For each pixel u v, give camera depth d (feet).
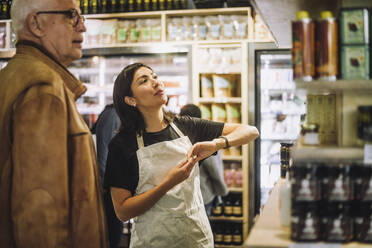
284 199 5.42
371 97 5.56
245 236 13.94
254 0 6.30
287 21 7.45
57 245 5.07
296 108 14.90
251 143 13.82
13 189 5.04
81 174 5.48
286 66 15.16
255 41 13.74
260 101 14.11
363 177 4.88
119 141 6.91
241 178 14.40
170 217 6.75
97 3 15.06
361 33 5.03
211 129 7.61
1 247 5.16
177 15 14.80
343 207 4.84
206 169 11.43
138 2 14.76
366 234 4.84
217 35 14.28
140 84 6.91
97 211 5.68
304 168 4.86
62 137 5.21
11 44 15.56
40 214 4.99
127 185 6.78
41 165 5.02
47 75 5.33
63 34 5.86
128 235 14.71
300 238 4.82
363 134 5.25
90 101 16.22
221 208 14.32
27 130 5.03
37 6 5.70
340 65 5.12
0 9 15.74
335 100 6.11
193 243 6.88
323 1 6.25
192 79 14.15
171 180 6.39
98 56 15.02
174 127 7.30
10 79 5.39
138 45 14.39
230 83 14.49
